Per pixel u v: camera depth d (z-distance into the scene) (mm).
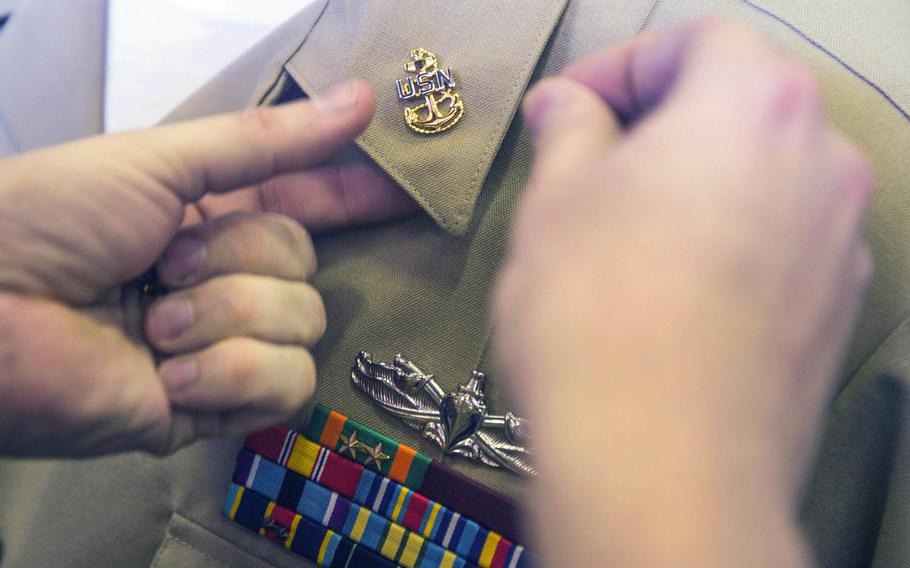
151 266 262
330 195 296
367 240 303
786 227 180
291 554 300
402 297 299
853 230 194
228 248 259
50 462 327
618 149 198
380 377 296
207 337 256
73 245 240
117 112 442
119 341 252
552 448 162
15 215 235
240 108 356
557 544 159
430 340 297
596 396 161
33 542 319
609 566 151
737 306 168
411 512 290
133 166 242
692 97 198
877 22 298
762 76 194
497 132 288
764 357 169
